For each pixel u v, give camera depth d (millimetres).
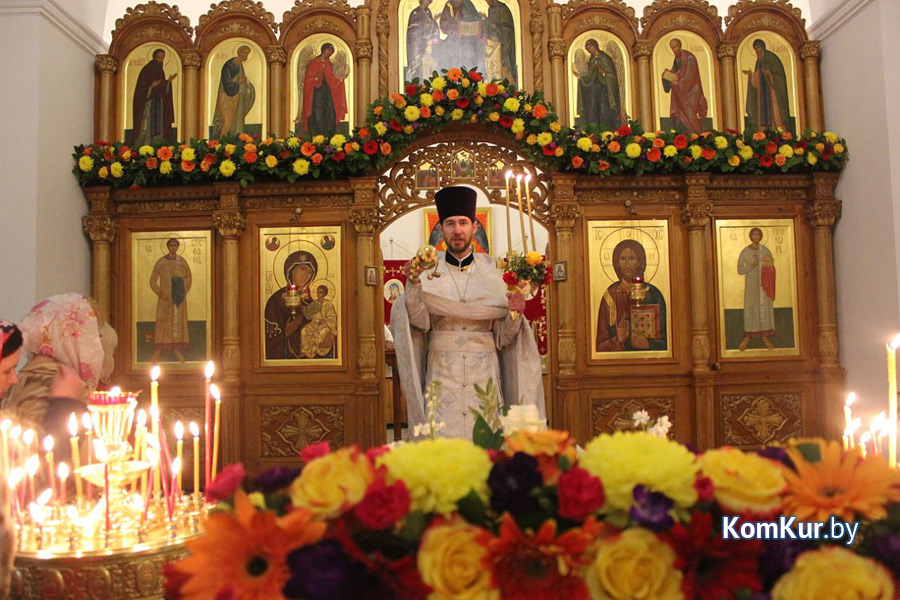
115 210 5977
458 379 3779
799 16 6262
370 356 5793
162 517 2176
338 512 1111
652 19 6211
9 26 5305
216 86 6156
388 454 1236
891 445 1848
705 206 5926
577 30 6211
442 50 6160
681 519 1126
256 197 5973
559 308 5859
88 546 1926
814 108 6160
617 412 5926
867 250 5652
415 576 1092
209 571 1082
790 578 1108
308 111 6102
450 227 3902
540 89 6055
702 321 5898
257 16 6168
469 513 1149
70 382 2572
